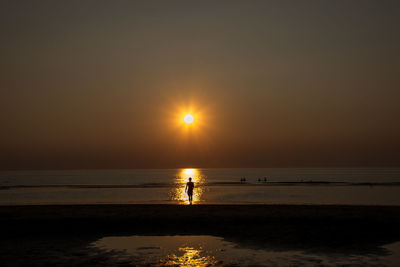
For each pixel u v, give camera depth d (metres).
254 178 157.62
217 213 19.64
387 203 33.84
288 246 13.27
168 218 18.22
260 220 17.64
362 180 115.19
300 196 45.25
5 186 87.50
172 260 11.62
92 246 13.42
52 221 17.62
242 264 11.16
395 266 10.91
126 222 17.42
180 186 81.44
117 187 77.19
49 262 11.38
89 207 22.45
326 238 14.33
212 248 13.08
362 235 14.77
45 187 80.50
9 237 14.85
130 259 11.73
